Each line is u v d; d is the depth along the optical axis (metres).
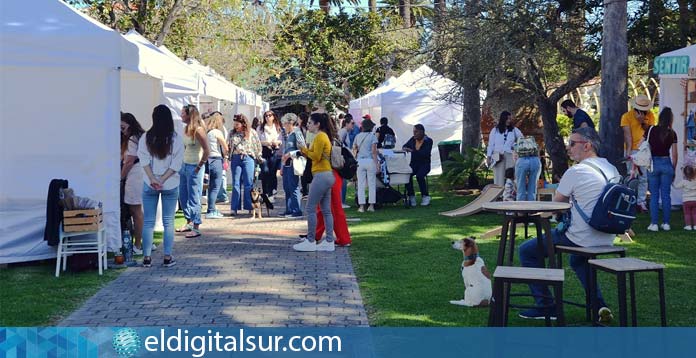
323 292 8.12
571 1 16.97
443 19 17.97
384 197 16.05
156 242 11.50
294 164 14.80
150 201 9.54
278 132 17.67
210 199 14.79
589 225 6.62
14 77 9.29
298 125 14.95
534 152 12.83
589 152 6.80
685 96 14.24
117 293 8.08
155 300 7.77
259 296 7.96
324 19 42.16
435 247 10.91
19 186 9.33
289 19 38.09
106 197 9.48
